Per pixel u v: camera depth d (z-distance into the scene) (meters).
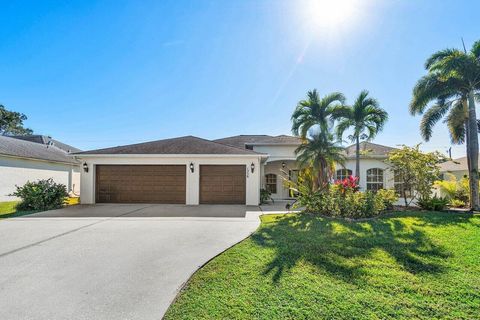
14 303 3.65
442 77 12.70
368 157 19.48
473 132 12.73
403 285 4.10
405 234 7.22
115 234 7.46
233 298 3.72
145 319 3.28
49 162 22.23
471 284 4.14
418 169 12.26
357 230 7.72
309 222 8.93
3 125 40.34
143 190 14.45
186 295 3.83
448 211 11.43
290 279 4.32
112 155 14.27
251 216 10.47
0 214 11.19
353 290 3.94
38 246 6.30
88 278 4.46
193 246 6.25
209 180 14.34
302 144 15.98
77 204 14.16
